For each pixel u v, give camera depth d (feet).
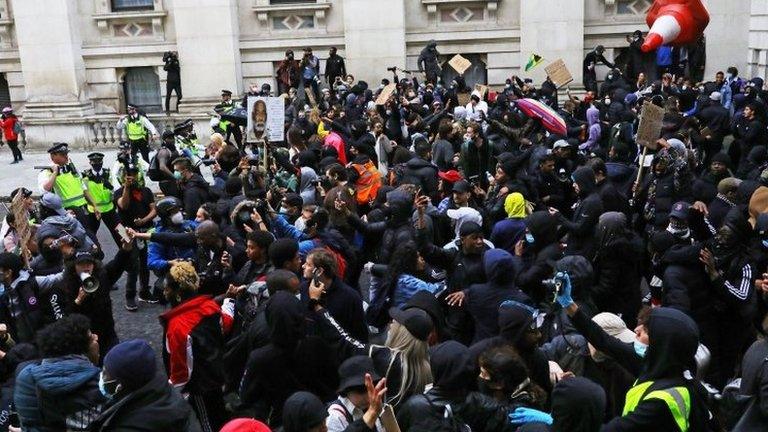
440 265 24.70
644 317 17.51
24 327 23.71
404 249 23.52
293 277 20.29
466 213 29.63
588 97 60.90
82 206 40.57
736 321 22.31
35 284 23.81
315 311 19.51
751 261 22.66
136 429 14.80
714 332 22.18
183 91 82.94
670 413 13.32
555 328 19.72
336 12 82.02
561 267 20.40
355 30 80.33
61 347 16.78
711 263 21.71
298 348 18.45
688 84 62.85
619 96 59.41
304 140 47.44
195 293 21.24
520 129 44.52
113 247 47.37
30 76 83.20
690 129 46.52
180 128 51.39
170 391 15.57
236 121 53.01
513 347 16.55
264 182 36.04
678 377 13.89
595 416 13.12
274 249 22.88
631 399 14.01
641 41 73.26
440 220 30.37
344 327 20.90
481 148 40.06
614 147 41.19
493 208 31.81
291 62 76.89
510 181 32.91
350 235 29.89
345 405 16.10
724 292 21.59
